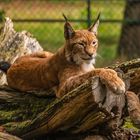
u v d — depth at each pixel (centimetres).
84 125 971
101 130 995
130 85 1005
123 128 1020
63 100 948
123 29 2134
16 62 1130
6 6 1978
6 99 1080
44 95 1064
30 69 1092
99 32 2141
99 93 920
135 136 1016
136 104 982
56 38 1927
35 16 2014
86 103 931
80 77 962
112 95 925
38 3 2020
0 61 1222
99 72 937
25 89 1090
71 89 970
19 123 1037
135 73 999
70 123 974
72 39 1041
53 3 2048
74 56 1039
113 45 2109
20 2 1997
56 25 1956
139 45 2128
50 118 978
